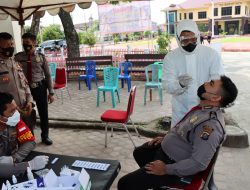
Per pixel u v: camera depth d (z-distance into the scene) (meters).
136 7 11.59
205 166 2.14
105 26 12.02
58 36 34.56
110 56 10.95
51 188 1.80
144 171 2.38
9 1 5.10
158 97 7.89
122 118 4.43
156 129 5.19
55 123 5.93
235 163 4.03
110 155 4.48
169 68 3.21
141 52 12.15
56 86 7.60
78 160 2.39
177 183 2.30
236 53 19.38
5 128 2.49
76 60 11.13
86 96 8.52
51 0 5.29
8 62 3.80
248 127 5.43
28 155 2.56
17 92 3.86
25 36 4.39
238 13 42.03
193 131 2.25
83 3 5.88
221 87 2.20
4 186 1.85
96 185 2.01
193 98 3.11
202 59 3.08
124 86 9.63
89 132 5.54
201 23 43.88
